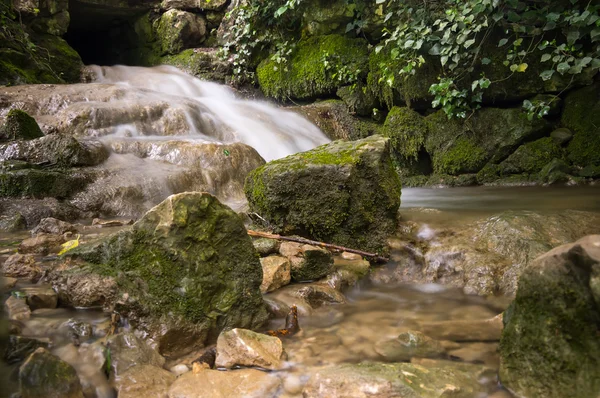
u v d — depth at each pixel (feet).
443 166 23.98
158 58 37.40
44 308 7.89
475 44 22.77
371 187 12.42
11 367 6.14
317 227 12.35
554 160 21.16
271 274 10.02
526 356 6.23
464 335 8.20
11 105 20.98
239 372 6.79
